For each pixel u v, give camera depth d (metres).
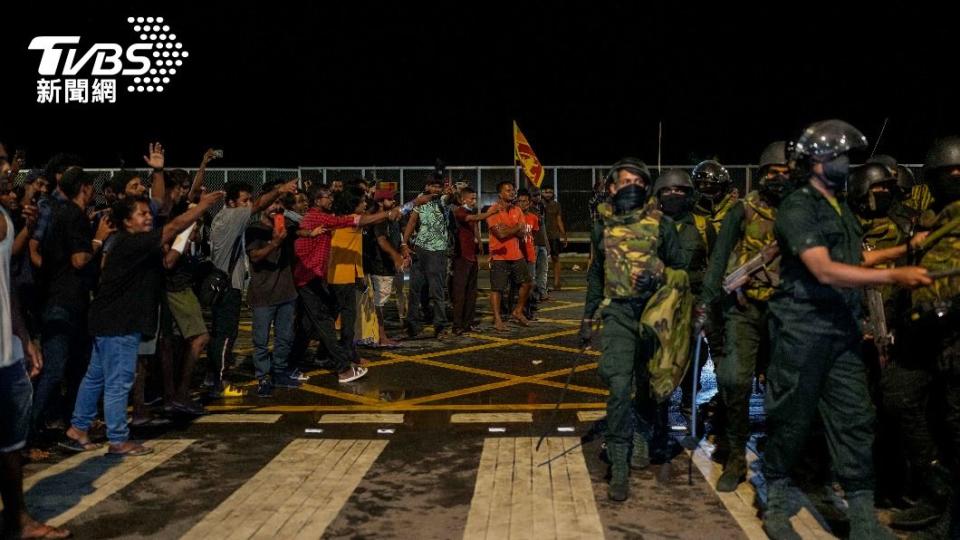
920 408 4.86
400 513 5.18
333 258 9.39
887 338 5.05
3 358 4.44
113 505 5.35
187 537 4.82
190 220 6.23
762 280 5.51
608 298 5.60
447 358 10.58
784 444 4.63
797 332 4.46
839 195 4.65
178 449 6.60
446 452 6.49
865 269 4.18
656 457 6.35
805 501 5.38
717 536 4.79
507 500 5.40
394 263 11.28
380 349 11.24
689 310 5.50
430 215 11.91
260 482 5.79
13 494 4.68
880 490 5.54
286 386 8.92
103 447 6.62
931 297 4.68
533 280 13.62
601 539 4.75
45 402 6.39
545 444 6.68
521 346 11.40
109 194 8.05
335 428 7.23
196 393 8.69
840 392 4.48
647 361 5.64
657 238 5.48
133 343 6.31
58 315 6.40
